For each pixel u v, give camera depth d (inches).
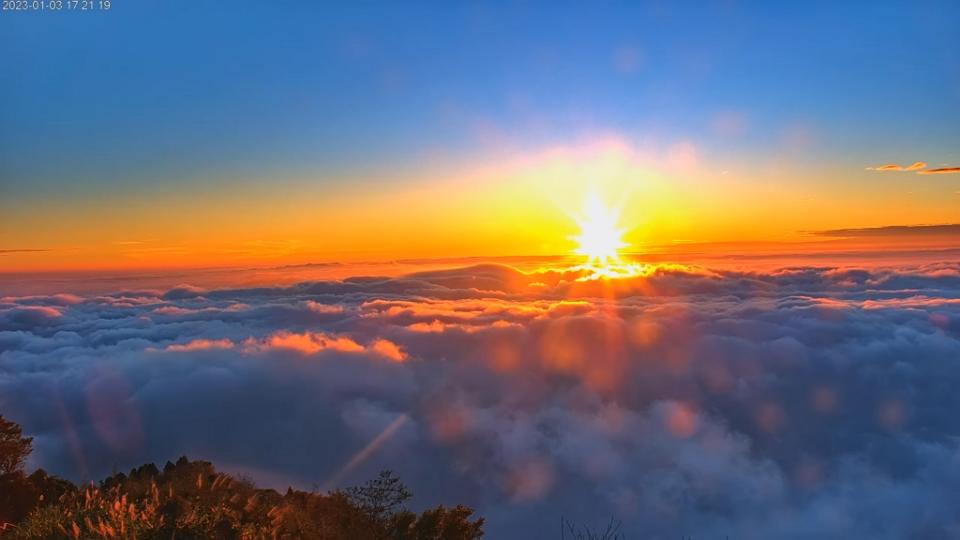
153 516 273.1
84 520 274.2
